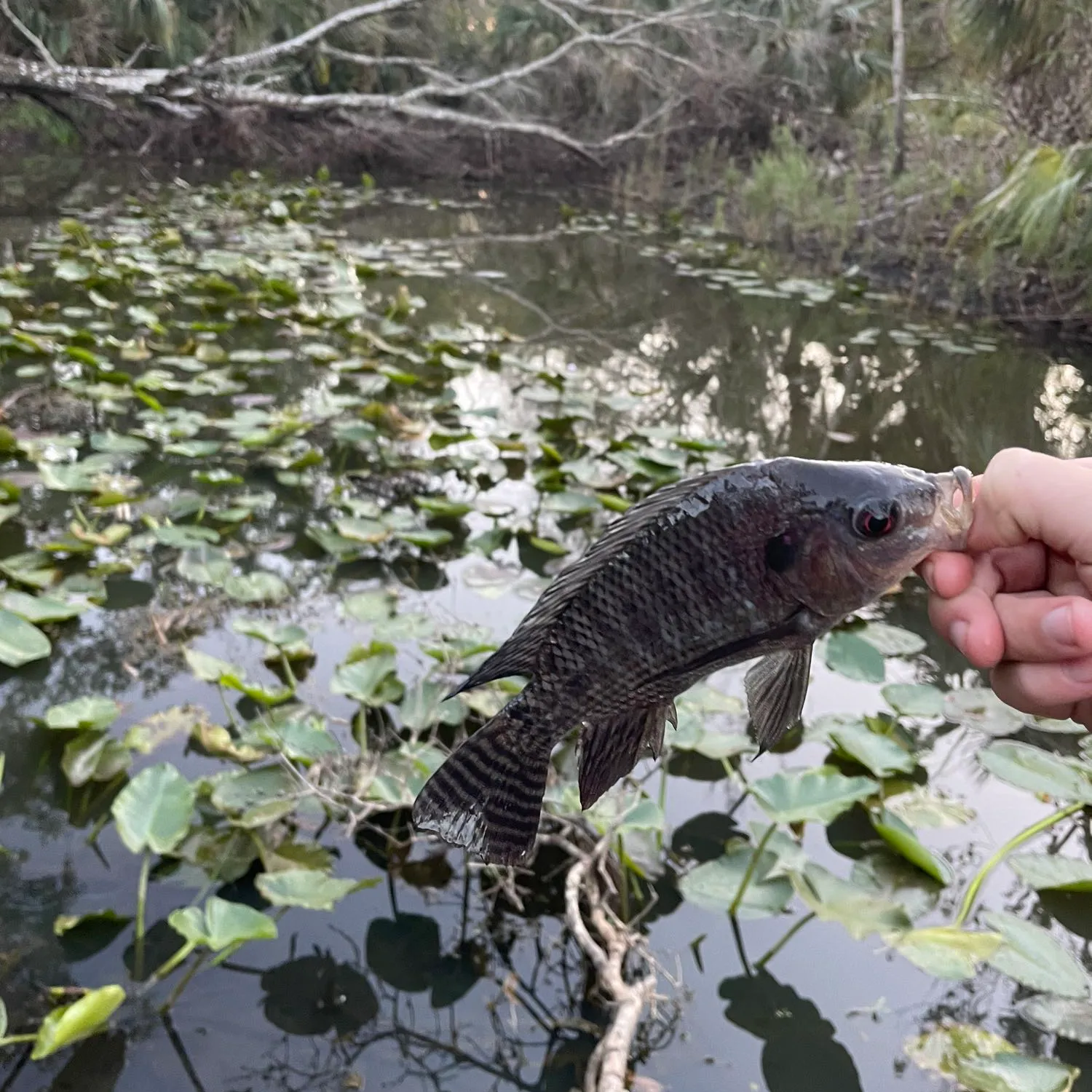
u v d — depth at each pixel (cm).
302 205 252
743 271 209
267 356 129
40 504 94
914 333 167
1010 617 38
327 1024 48
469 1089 46
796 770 65
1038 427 128
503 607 81
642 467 102
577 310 178
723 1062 47
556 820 60
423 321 163
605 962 50
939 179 206
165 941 51
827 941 54
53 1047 43
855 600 31
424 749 62
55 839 57
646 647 33
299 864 55
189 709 65
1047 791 61
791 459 32
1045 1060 46
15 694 68
